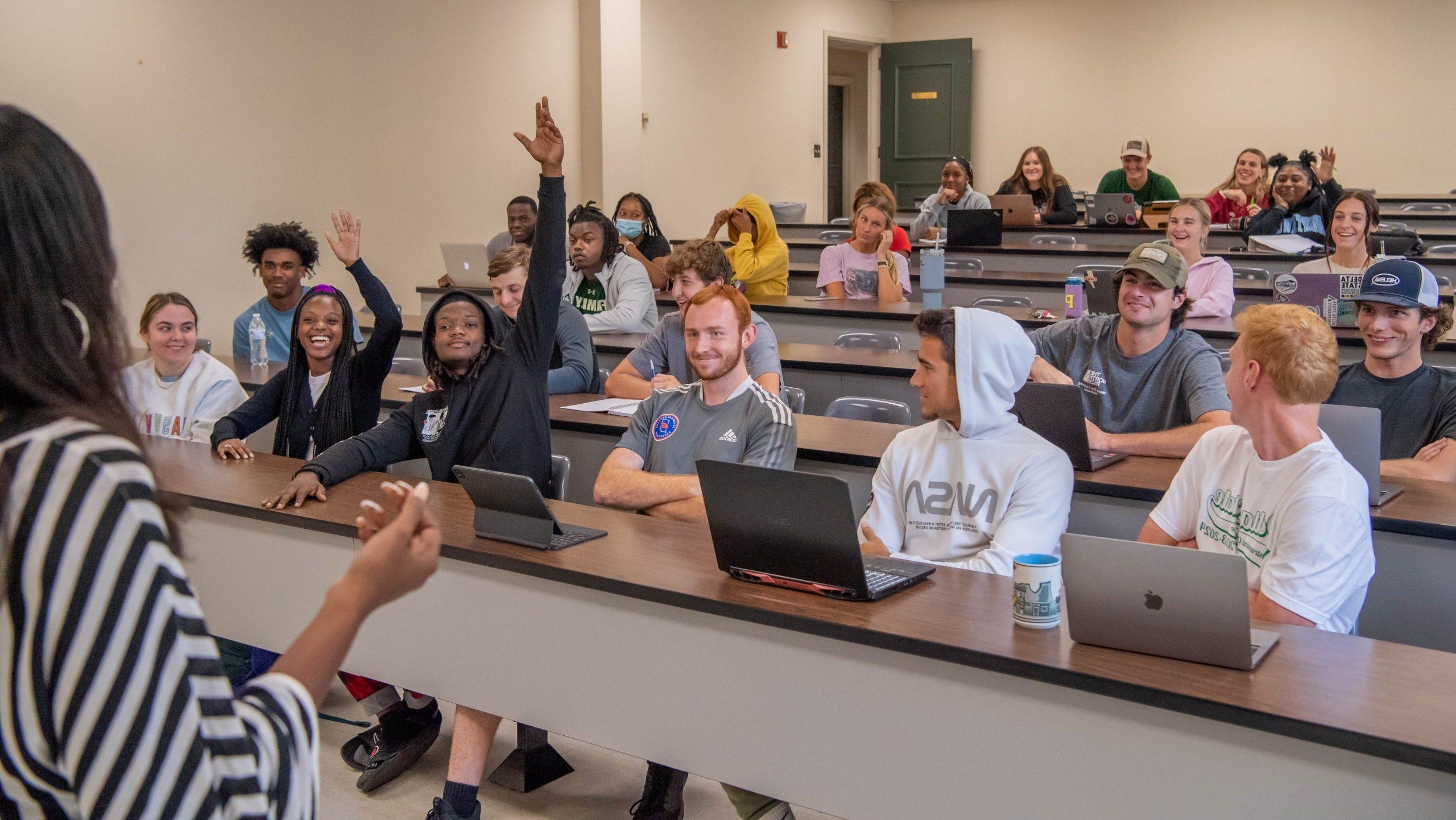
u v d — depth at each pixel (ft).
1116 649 5.21
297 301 16.43
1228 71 37.88
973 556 7.43
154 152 20.95
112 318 2.68
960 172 27.91
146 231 20.93
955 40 40.40
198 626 2.56
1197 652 5.01
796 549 5.98
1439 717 4.47
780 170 37.88
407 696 9.09
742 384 9.07
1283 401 6.28
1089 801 5.05
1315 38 36.63
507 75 28.09
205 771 2.48
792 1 37.55
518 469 9.32
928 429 7.79
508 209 24.17
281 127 23.15
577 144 30.25
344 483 8.84
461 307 9.13
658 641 6.31
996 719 5.25
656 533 7.36
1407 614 7.90
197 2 21.45
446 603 7.20
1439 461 8.94
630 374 12.85
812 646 5.75
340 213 10.46
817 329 18.24
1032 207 27.86
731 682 6.07
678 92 33.53
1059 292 20.24
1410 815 4.30
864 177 43.39
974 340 7.24
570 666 6.69
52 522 2.39
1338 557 6.04
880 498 7.86
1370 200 16.21
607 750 9.32
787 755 5.93
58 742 2.46
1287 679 4.86
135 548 2.46
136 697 2.42
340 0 24.11
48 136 2.58
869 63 41.98
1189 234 16.66
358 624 2.98
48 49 19.24
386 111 25.30
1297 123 37.24
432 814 7.67
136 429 2.71
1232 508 6.70
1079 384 10.75
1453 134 35.42
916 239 28.14
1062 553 5.19
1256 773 4.62
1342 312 14.76
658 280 21.24
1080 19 39.52
